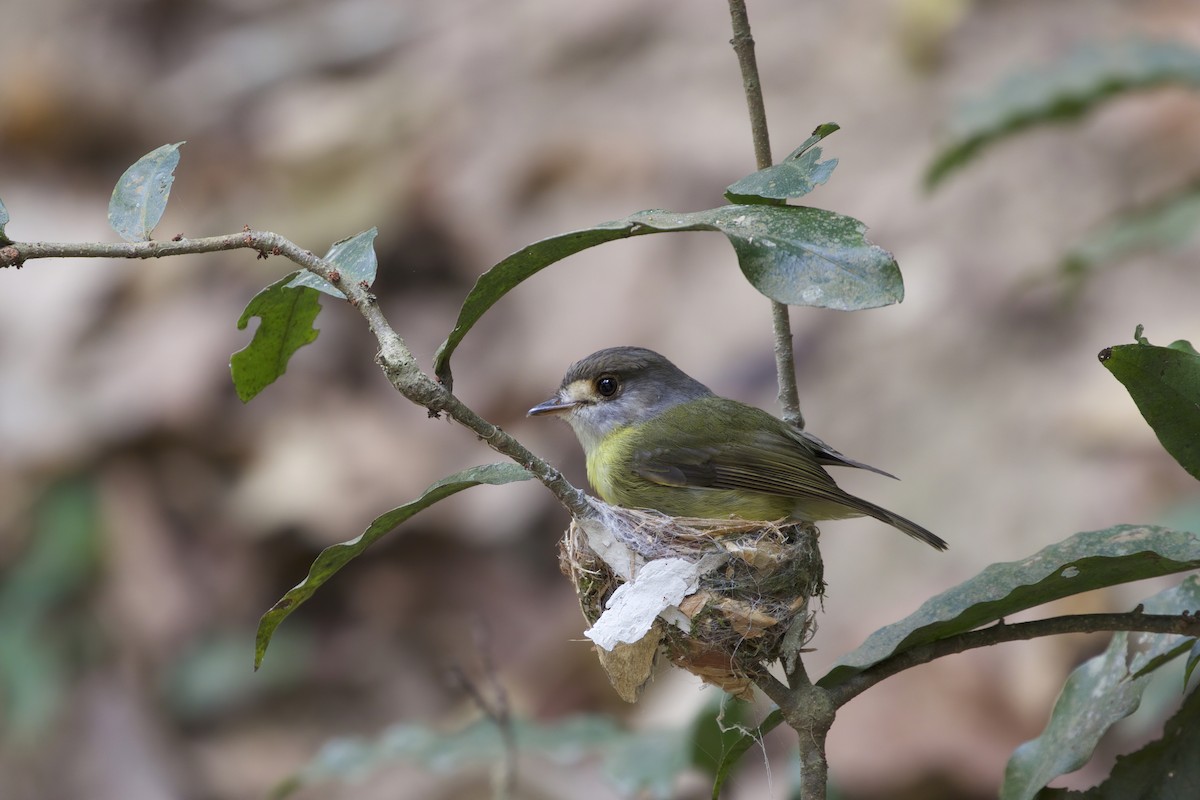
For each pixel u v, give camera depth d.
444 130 14.55
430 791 9.98
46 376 13.16
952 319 11.54
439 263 13.62
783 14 14.45
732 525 5.84
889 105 13.25
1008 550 9.98
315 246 13.86
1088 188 12.05
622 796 7.67
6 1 17.20
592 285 12.76
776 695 4.43
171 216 14.51
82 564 11.94
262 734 11.10
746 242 3.68
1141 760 4.54
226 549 12.02
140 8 16.97
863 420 11.16
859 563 10.24
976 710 9.15
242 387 4.67
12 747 11.01
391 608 11.71
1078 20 13.32
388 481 12.14
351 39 16.52
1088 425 10.45
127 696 11.22
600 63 14.68
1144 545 4.12
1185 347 4.05
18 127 15.74
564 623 11.21
